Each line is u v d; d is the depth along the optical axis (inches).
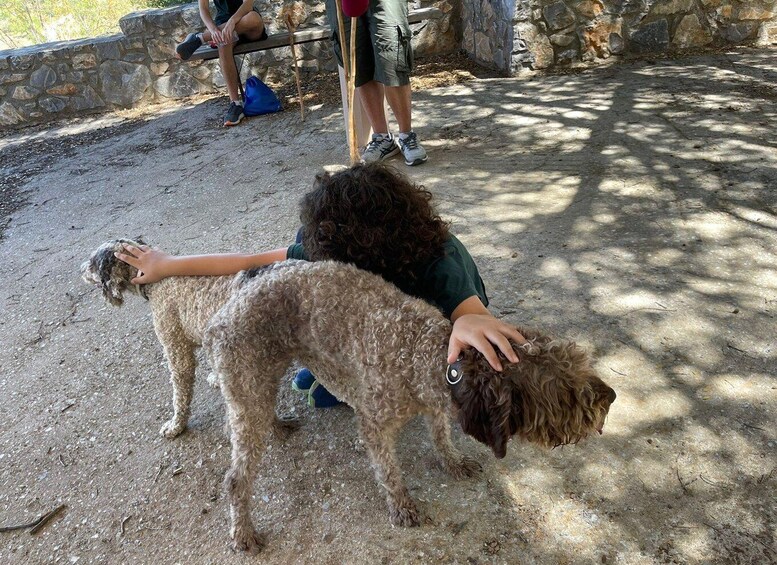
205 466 96.0
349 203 74.0
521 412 55.7
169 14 299.4
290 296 75.8
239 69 307.1
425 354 67.1
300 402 105.5
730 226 131.1
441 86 258.4
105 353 125.3
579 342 105.1
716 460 82.7
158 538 85.7
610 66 250.8
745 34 255.0
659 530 75.4
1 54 307.1
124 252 93.1
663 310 110.1
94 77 309.4
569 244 133.8
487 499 82.6
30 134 299.1
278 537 82.7
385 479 78.4
